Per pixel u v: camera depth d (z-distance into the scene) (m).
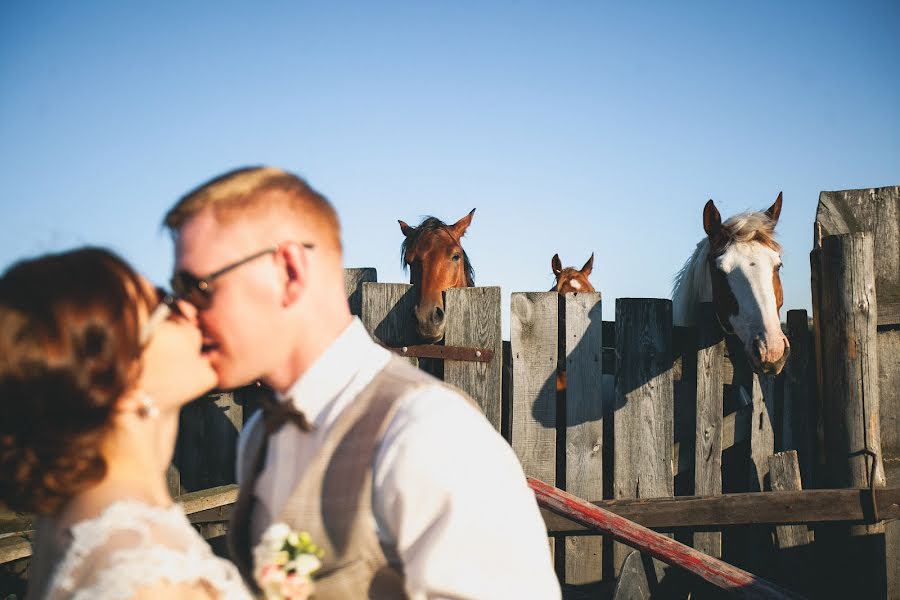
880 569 3.79
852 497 3.77
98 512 0.84
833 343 3.95
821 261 4.02
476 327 4.50
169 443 1.05
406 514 1.00
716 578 3.34
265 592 1.05
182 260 1.08
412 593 0.99
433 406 1.07
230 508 4.50
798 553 3.94
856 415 3.86
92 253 0.93
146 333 0.95
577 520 3.72
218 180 1.13
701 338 4.36
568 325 4.43
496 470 1.05
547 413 4.39
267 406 1.16
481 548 0.97
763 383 4.32
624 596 3.55
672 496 4.19
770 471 4.04
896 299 4.04
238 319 1.07
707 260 4.44
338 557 1.05
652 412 4.33
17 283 0.85
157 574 0.79
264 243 1.08
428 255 5.75
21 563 3.72
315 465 1.09
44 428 0.80
